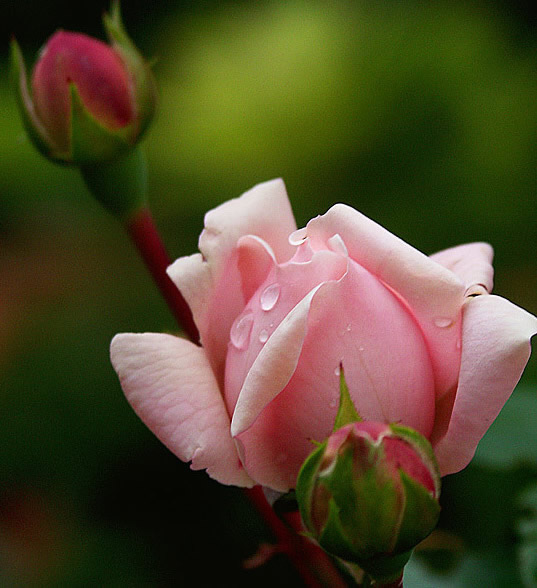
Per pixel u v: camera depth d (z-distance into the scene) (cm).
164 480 76
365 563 31
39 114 39
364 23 77
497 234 71
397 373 32
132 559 74
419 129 72
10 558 77
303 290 32
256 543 72
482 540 39
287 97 74
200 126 78
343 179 73
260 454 32
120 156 39
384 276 32
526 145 72
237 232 34
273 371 31
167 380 33
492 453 39
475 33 76
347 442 30
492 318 31
